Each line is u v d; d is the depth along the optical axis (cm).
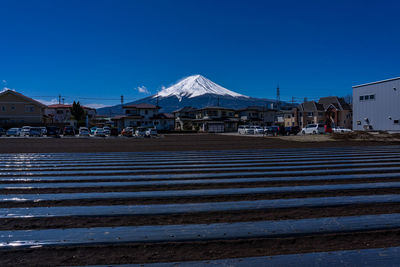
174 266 192
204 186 448
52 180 495
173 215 306
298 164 690
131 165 686
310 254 212
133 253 214
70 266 193
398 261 201
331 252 215
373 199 361
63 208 326
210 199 372
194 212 314
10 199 361
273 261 201
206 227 266
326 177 510
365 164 680
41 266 193
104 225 274
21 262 200
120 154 962
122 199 372
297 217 296
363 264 197
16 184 462
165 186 451
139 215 306
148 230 259
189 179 505
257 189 417
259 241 237
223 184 463
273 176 531
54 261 201
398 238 242
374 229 262
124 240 236
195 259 204
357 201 351
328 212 314
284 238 243
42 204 348
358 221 281
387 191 410
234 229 261
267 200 360
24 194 394
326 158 808
